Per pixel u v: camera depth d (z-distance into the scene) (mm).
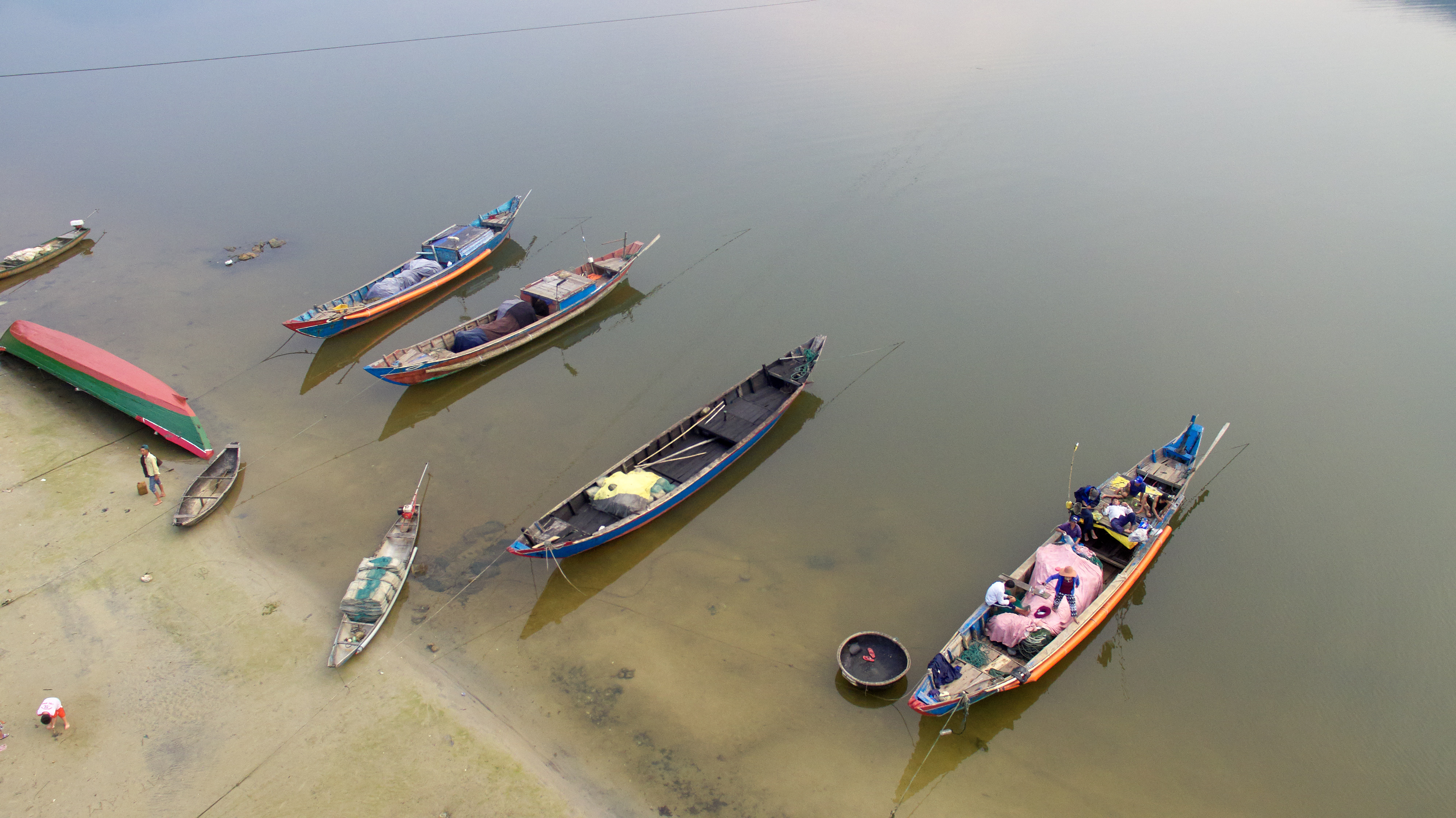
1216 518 24531
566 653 20938
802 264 39125
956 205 43781
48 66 70875
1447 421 27859
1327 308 34156
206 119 59188
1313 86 57000
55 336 30547
